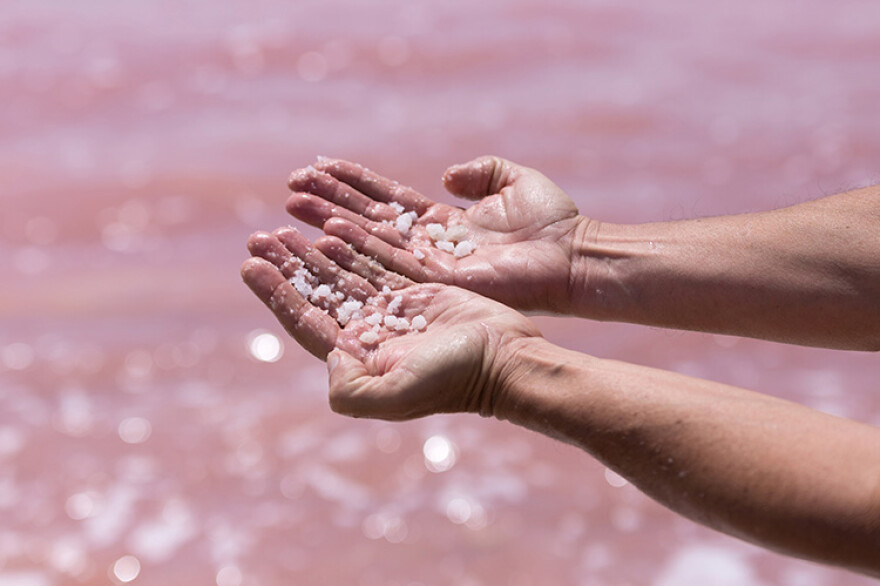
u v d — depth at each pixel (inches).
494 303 51.4
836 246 52.9
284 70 132.1
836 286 52.9
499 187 56.4
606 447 47.4
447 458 74.2
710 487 46.4
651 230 54.9
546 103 122.1
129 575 67.9
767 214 54.2
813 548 45.7
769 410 46.8
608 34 143.0
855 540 45.4
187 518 71.0
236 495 72.2
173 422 76.9
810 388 77.7
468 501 71.6
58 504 71.6
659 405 47.1
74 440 75.5
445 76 130.1
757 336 53.9
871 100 121.4
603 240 54.9
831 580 67.1
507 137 113.7
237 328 85.9
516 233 55.2
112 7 152.2
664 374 48.1
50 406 77.8
